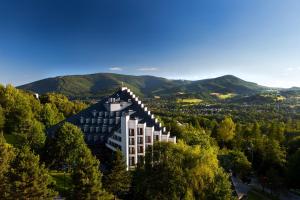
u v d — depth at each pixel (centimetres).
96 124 13238
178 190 7294
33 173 6331
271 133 18700
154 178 7506
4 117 14762
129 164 11481
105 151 12600
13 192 6175
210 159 8175
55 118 18425
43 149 10225
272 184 12325
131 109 13500
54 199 8019
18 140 13088
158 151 8062
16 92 17425
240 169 13350
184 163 7881
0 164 6756
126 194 8650
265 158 14562
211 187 7431
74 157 9938
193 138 14100
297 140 16688
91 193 6656
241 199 11006
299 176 12606
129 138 11475
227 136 19788
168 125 15488
